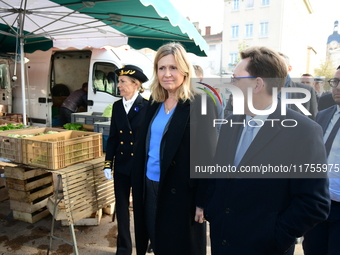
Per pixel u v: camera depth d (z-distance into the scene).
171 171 1.73
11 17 4.87
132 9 3.82
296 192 1.21
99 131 4.26
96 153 2.94
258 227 1.24
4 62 6.50
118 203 2.52
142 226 1.98
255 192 1.24
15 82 6.74
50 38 6.03
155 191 1.85
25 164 2.64
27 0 4.02
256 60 1.24
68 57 7.04
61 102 7.03
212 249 1.46
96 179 2.71
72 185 2.46
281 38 33.69
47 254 2.61
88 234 3.03
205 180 1.69
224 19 36.69
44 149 2.49
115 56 6.01
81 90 6.53
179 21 3.77
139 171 1.92
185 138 1.70
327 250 1.84
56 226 3.17
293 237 1.18
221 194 1.41
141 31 5.22
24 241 2.84
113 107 2.64
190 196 1.75
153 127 1.86
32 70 6.60
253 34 35.25
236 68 1.31
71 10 4.27
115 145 2.63
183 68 1.70
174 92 1.80
